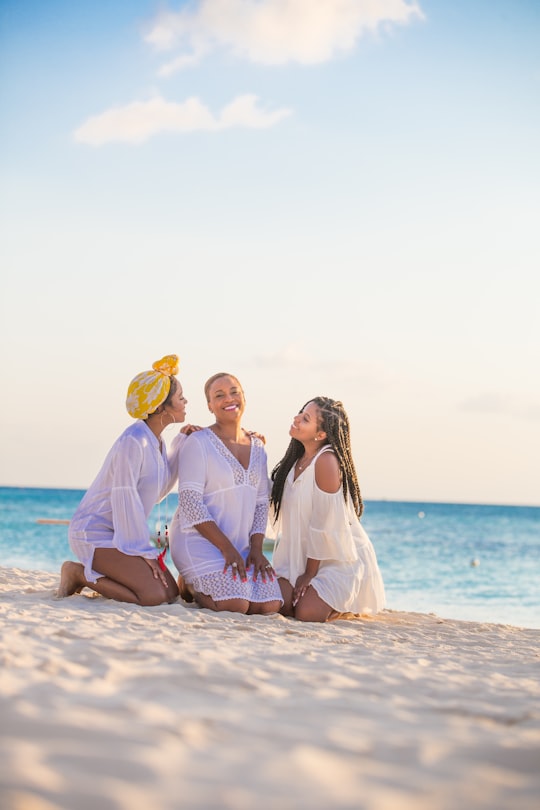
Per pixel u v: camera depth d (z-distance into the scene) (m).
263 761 2.08
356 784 1.98
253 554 5.96
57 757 1.96
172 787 1.84
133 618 4.82
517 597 17.83
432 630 5.94
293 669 3.41
